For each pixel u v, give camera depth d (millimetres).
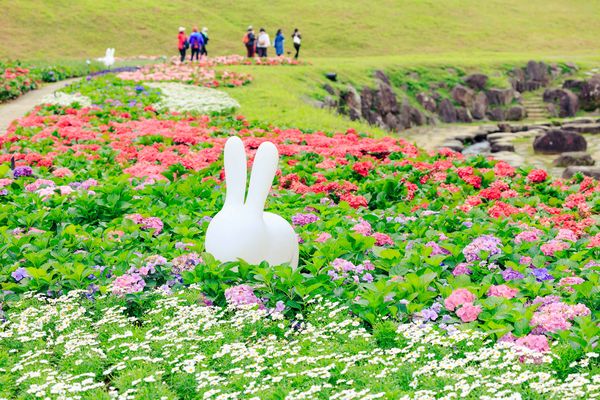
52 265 7066
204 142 14773
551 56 43812
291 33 50281
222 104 21516
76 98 21031
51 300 6645
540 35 52281
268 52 46656
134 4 50969
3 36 44219
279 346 5859
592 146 23562
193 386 5324
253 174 7070
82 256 7441
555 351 5523
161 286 6871
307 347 5941
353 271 7305
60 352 5895
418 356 5488
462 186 11766
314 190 10914
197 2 54406
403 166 12586
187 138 14789
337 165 12719
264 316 6406
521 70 38406
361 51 48125
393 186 11133
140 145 14578
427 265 7418
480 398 4703
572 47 50219
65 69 30953
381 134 20250
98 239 7871
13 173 11312
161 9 51062
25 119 17031
